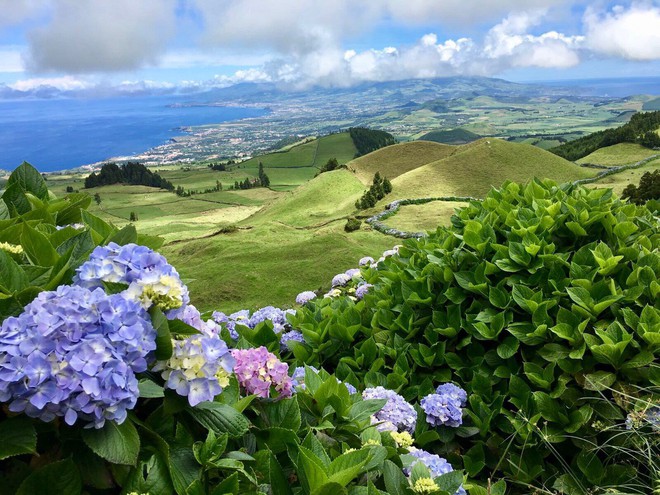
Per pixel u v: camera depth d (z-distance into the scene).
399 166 118.12
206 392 1.97
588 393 3.92
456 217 6.30
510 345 4.31
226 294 30.08
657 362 3.82
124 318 1.78
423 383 4.43
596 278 4.55
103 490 1.80
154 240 2.99
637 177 92.44
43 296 1.78
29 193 3.87
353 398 3.37
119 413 1.67
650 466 3.30
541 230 5.12
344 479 1.96
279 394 2.76
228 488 1.84
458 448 4.11
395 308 5.24
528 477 3.79
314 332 4.99
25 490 1.59
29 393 1.57
